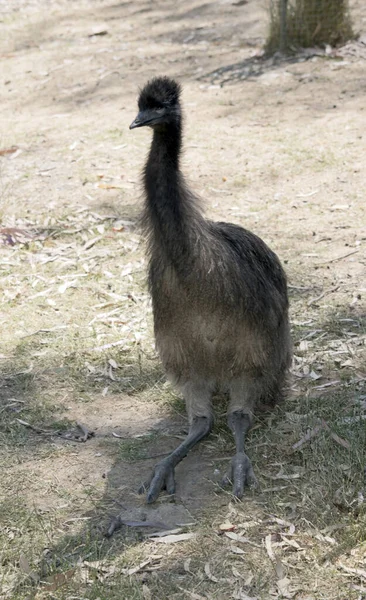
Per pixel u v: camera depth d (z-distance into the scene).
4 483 6.65
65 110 16.09
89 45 20.17
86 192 12.36
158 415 7.54
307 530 5.92
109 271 10.10
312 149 13.13
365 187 11.82
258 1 21.53
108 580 5.61
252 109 14.98
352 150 12.98
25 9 24.22
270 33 17.53
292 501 6.24
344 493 6.12
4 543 5.98
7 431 7.37
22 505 6.39
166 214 6.30
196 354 6.80
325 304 9.12
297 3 17.20
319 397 7.53
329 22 17.19
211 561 5.72
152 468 6.79
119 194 12.24
